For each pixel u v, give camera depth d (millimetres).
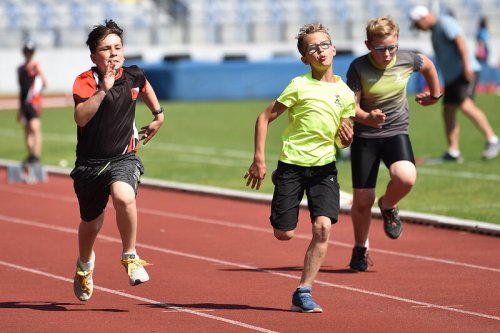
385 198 16656
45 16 79500
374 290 15180
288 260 17891
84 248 13797
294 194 13539
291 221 13562
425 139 38844
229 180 29344
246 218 22984
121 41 13047
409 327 12719
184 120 49656
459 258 17906
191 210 24344
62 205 25562
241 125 46500
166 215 23578
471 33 81562
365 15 84312
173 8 82000
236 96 62875
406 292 15023
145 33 78438
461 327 12734
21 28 78375
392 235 16938
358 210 16500
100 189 13328
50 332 12555
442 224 21141
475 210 22750
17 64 75062
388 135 16312
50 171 32625
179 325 12875
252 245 19469
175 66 61969
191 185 28062
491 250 18656
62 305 14203
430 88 16703
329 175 13539
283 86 63344
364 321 13047
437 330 12562
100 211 13570
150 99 13844
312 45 13445
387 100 16234
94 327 12797
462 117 46875
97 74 13133
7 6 79125
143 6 81375
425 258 17938
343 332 12445
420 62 16391
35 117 31984
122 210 12953
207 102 61469
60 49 75812
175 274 16609
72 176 13406
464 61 30422
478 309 13828
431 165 30859
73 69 76000
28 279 16266
